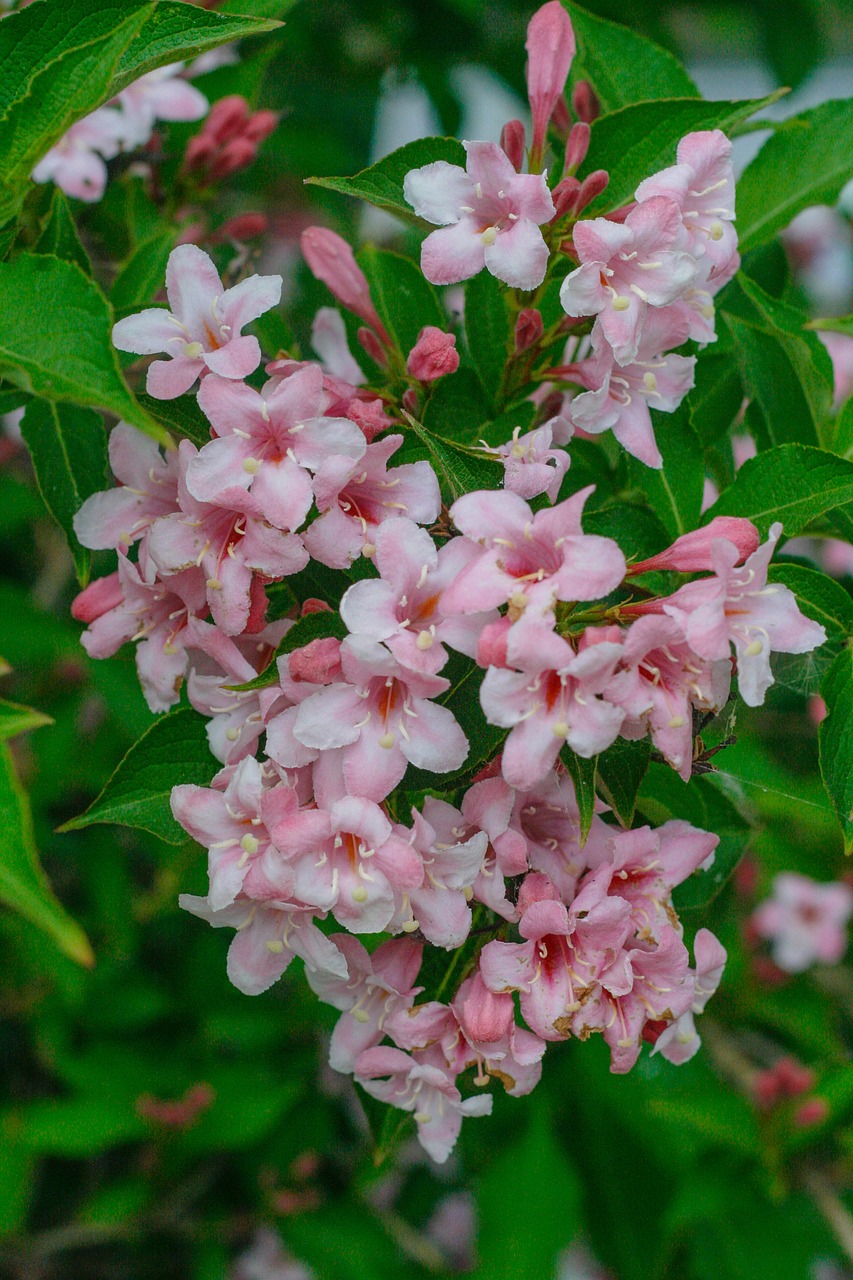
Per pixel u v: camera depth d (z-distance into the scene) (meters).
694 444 0.63
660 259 0.58
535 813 0.58
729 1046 0.96
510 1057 0.58
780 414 0.67
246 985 0.58
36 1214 0.99
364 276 0.66
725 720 0.59
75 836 0.94
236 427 0.57
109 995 0.94
